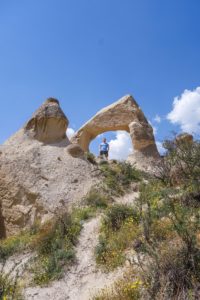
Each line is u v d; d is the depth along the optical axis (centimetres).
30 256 1076
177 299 613
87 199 1484
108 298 733
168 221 933
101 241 1038
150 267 709
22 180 1567
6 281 834
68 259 999
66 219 1194
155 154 2231
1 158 1652
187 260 676
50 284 910
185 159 1323
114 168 1794
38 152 1717
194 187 1125
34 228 1346
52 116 1833
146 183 1597
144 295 669
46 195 1520
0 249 1149
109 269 904
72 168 1675
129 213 1126
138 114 2400
